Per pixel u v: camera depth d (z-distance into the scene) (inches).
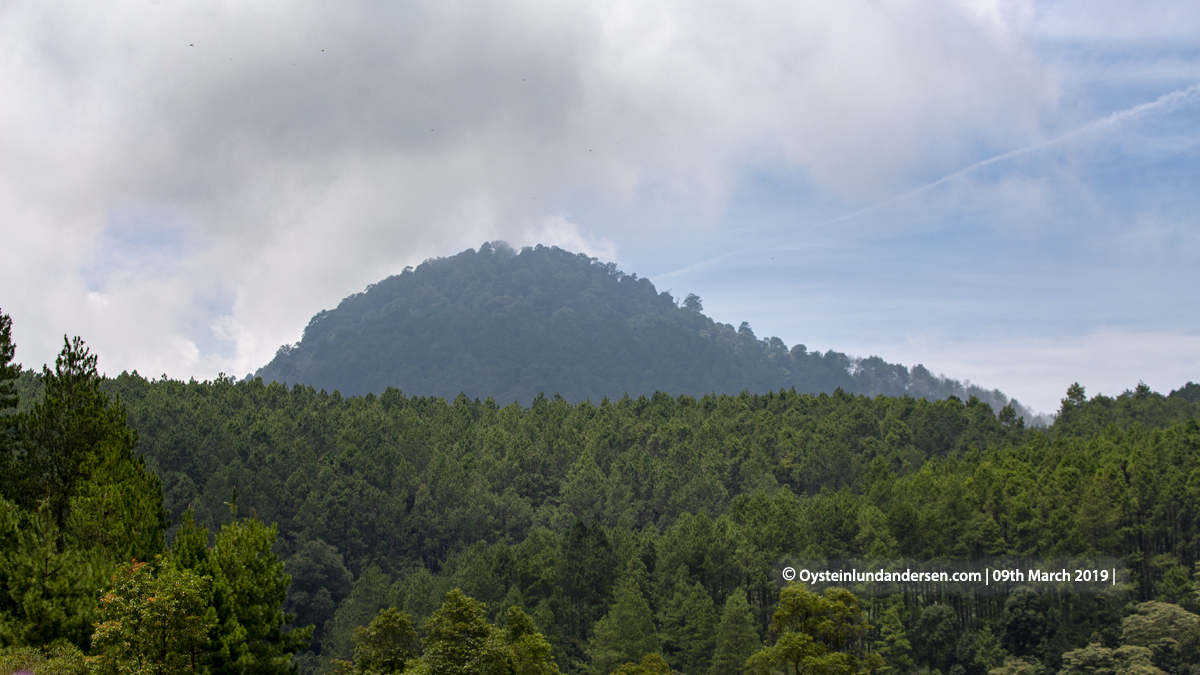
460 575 4586.6
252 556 1660.9
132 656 1376.7
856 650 3897.6
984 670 4259.4
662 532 6058.1
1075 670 4065.0
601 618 4224.9
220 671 1519.4
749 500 5556.1
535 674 2282.2
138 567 1470.2
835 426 7628.0
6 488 2096.5
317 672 4443.9
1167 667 4050.2
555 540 5019.7
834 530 5049.2
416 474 6658.5
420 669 2017.7
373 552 5856.3
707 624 4013.3
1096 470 5300.2
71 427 2170.3
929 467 5979.3
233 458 5940.0
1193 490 4963.1
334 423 7308.1
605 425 7854.3
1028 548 4891.7
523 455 6983.3
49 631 1533.0
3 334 2277.3
